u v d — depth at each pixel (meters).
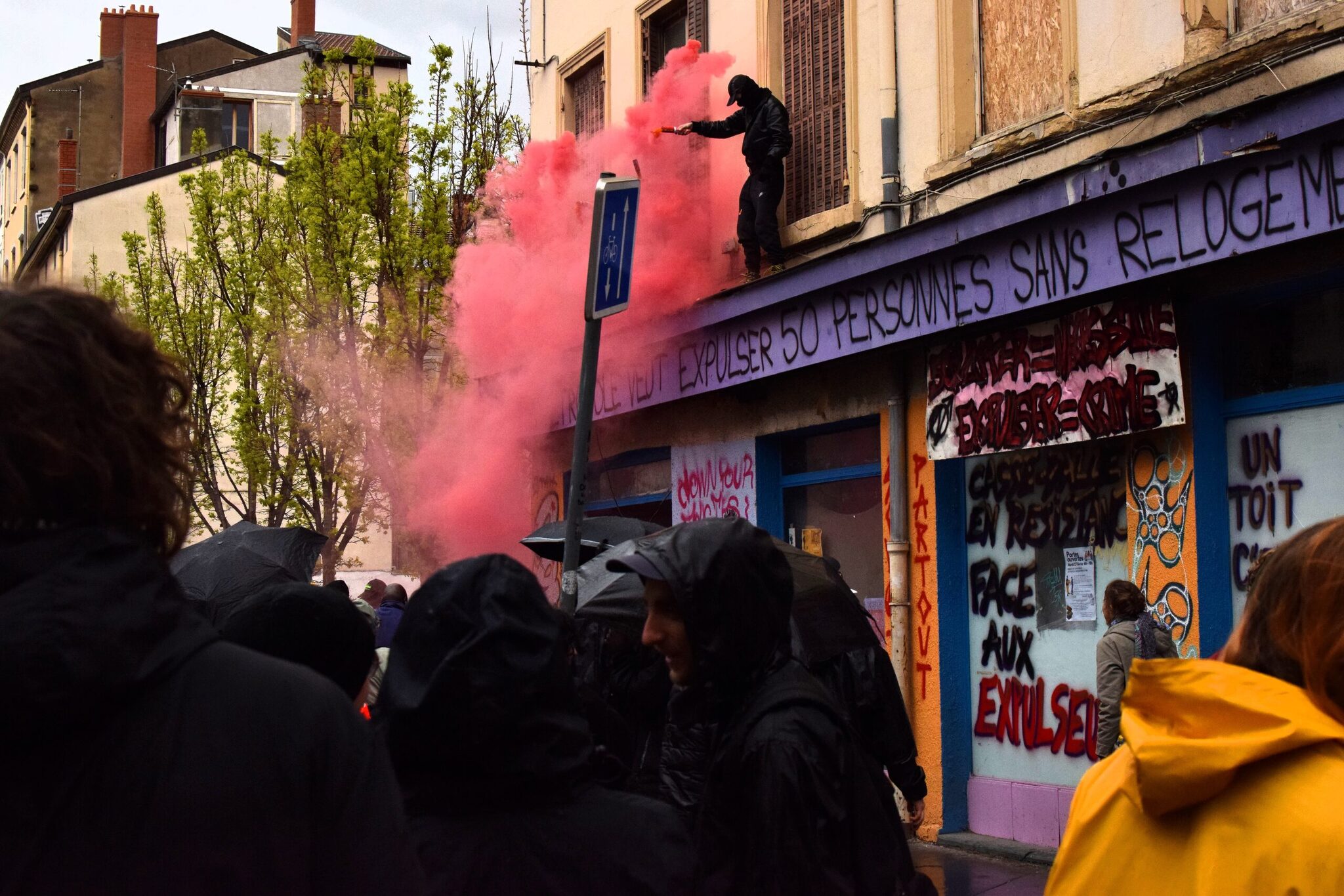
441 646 2.21
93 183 40.75
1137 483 7.76
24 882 1.34
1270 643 1.79
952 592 9.14
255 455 13.62
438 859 2.15
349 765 1.50
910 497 9.45
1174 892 1.69
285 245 13.68
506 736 2.17
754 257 10.91
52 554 1.39
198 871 1.37
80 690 1.33
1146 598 7.65
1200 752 1.66
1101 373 7.67
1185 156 6.85
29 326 1.45
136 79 38.09
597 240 5.44
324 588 3.29
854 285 9.51
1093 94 8.11
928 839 8.93
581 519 5.48
